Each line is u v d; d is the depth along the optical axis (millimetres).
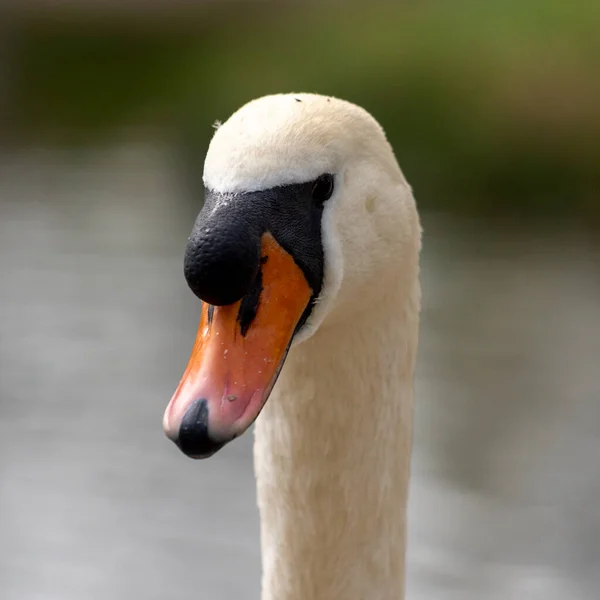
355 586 5008
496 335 16016
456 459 12352
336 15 31984
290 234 4215
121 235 21172
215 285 3977
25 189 25297
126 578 10352
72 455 12547
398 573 5133
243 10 35844
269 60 30688
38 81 35938
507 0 27922
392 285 4777
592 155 23625
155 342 15906
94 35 37344
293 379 4836
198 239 4008
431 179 24422
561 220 22797
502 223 22672
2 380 14578
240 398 3949
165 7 37312
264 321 4121
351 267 4500
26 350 15562
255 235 4070
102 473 12188
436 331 16250
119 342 15891
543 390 14047
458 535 10875
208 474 12320
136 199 24172
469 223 22625
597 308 17156
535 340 15805
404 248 4766
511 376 14508
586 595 9836
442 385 14367
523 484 11688
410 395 5051
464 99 25328
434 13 28500
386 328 4836
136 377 14656
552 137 24109
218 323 4109
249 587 10266
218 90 30375
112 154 28938
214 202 4125
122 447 12828
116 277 18688
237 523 11320
